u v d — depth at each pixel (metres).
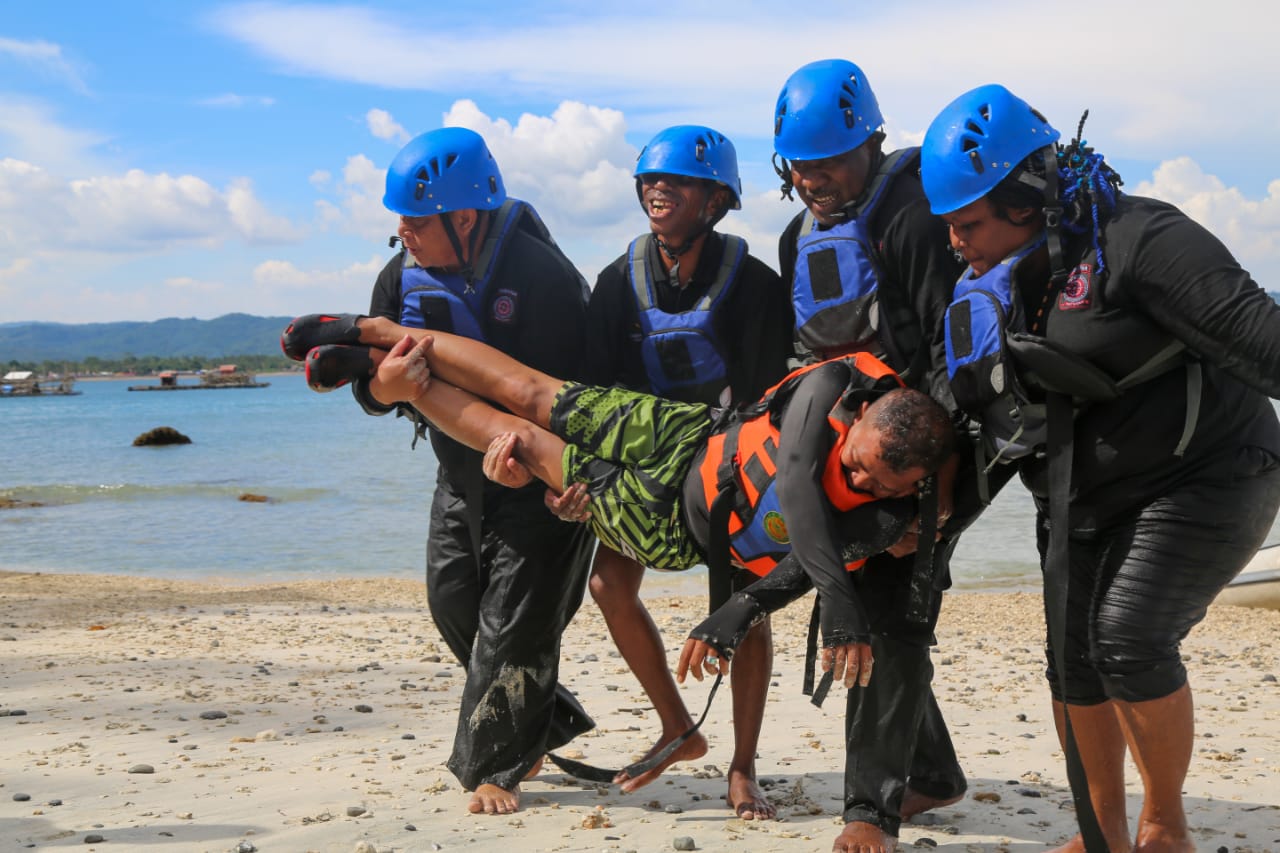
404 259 5.16
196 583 17.12
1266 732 6.77
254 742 6.54
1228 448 3.73
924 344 4.46
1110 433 3.73
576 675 8.88
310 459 42.94
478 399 4.82
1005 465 3.96
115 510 27.44
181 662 9.63
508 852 4.41
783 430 3.93
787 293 4.86
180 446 51.44
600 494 4.44
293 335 4.96
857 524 3.92
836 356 4.60
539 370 5.04
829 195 4.54
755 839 4.54
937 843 4.59
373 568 19.25
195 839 4.61
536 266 5.02
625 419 4.43
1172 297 3.49
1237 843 4.54
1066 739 3.78
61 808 5.11
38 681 8.62
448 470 5.21
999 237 3.78
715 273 4.80
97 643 10.80
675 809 5.00
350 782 5.54
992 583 15.98
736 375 4.84
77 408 115.19
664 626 11.79
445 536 5.26
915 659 4.15
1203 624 12.10
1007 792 5.36
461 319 4.96
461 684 8.61
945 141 3.80
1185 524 3.70
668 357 4.82
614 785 5.49
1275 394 3.47
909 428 3.70
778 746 6.33
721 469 4.14
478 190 4.92
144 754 6.22
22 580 16.55
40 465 41.84
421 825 4.78
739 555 4.14
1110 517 3.83
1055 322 3.67
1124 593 3.75
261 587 16.05
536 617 5.00
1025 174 3.66
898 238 4.41
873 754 4.18
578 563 5.13
